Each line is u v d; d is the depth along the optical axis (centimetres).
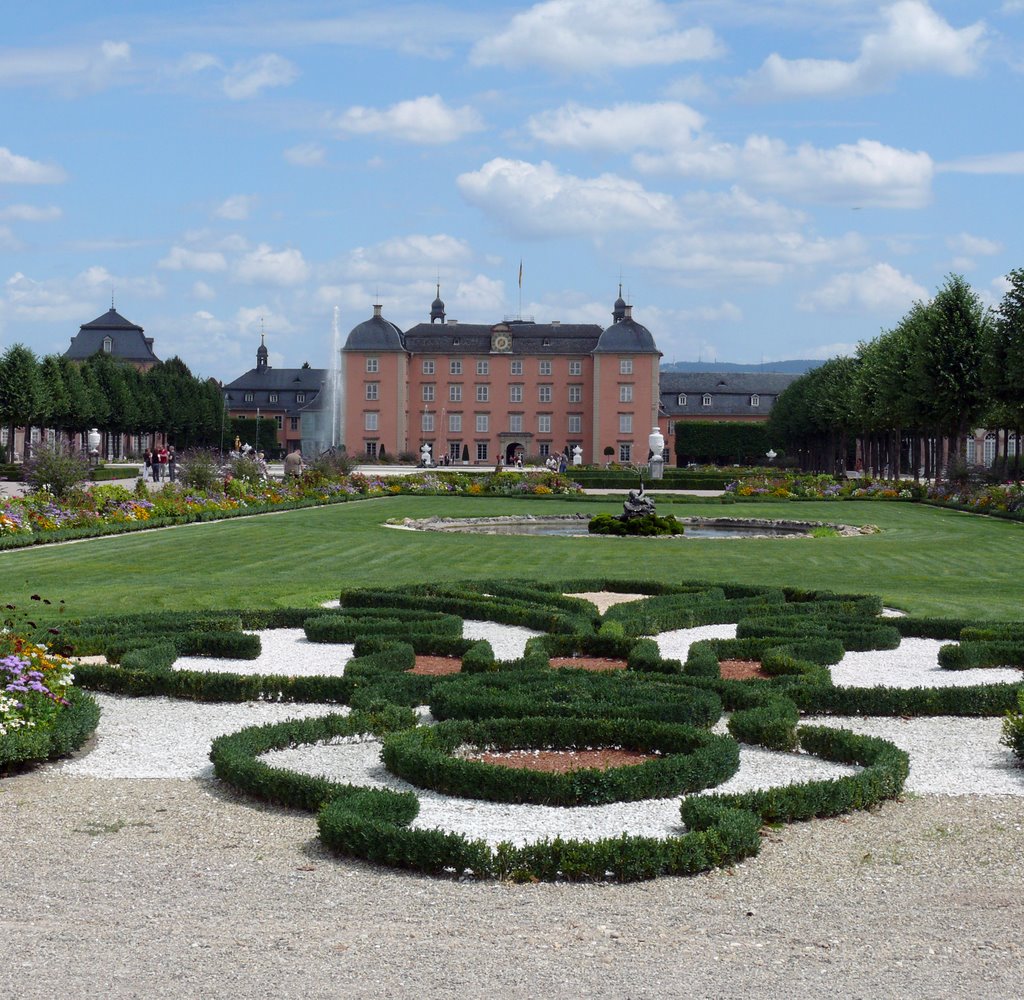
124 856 962
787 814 1066
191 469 5297
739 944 796
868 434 10462
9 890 880
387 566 3103
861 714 1522
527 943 795
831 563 3334
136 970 743
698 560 3378
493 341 13988
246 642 1819
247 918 833
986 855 987
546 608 2164
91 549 3372
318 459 7244
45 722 1250
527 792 1117
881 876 934
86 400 10681
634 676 1579
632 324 13825
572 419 13975
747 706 1502
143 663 1658
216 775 1191
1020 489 5859
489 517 5169
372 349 13700
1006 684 1564
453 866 924
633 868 919
